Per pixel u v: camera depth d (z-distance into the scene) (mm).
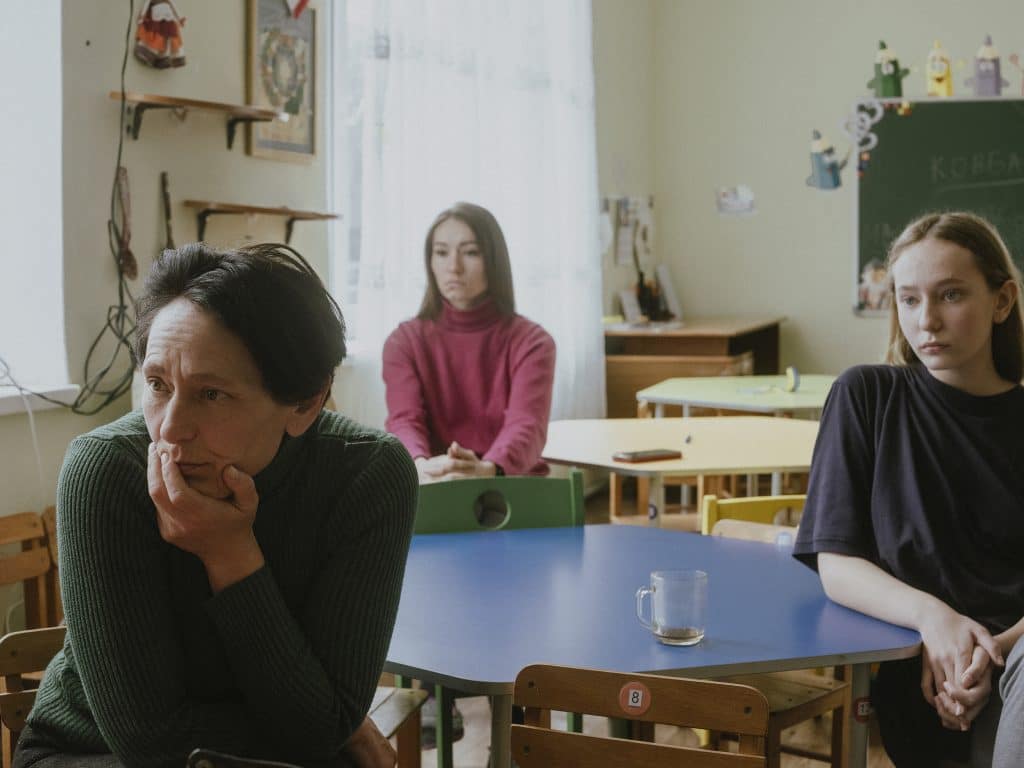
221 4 3340
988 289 1766
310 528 1246
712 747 2262
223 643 1210
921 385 1840
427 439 2980
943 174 6453
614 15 6398
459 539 2238
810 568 1931
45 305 2857
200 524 1123
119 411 3006
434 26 4270
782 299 6875
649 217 6969
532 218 5016
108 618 1148
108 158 2951
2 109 2850
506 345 3012
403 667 1497
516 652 1542
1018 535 1751
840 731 2006
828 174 6719
